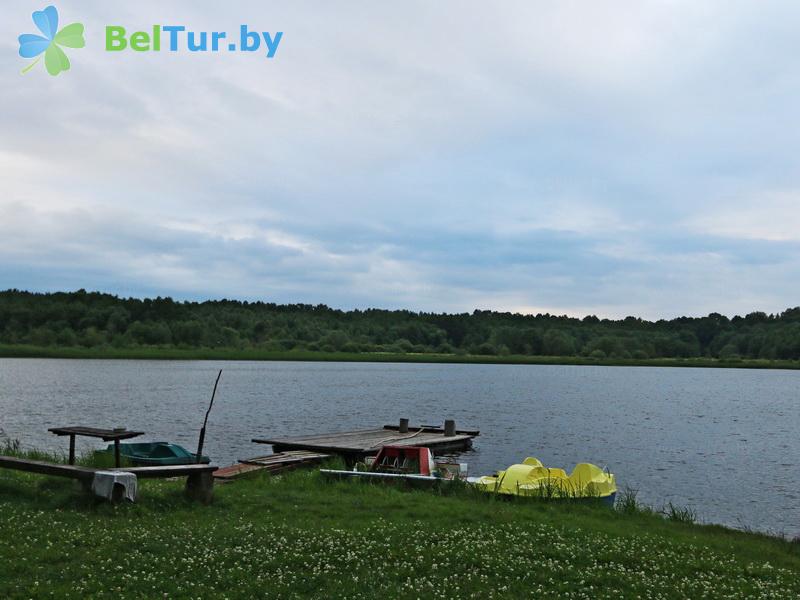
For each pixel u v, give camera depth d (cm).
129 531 1037
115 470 1208
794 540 1446
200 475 1298
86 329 17588
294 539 1062
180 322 18838
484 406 5975
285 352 19112
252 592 840
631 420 4966
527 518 1347
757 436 4144
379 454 2103
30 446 3061
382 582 901
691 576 1018
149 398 6006
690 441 3853
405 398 6750
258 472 1972
